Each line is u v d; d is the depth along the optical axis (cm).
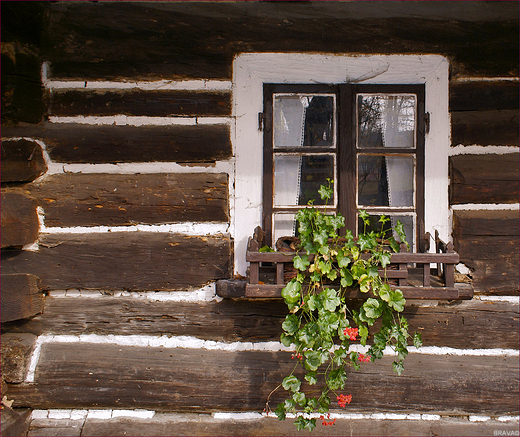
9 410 175
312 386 183
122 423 181
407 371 183
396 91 193
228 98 190
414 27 188
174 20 187
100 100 189
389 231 195
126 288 187
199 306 186
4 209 165
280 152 194
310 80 191
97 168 190
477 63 191
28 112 181
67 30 186
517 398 182
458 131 192
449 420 183
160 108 190
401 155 194
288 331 161
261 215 192
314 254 162
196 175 190
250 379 183
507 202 190
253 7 188
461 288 169
